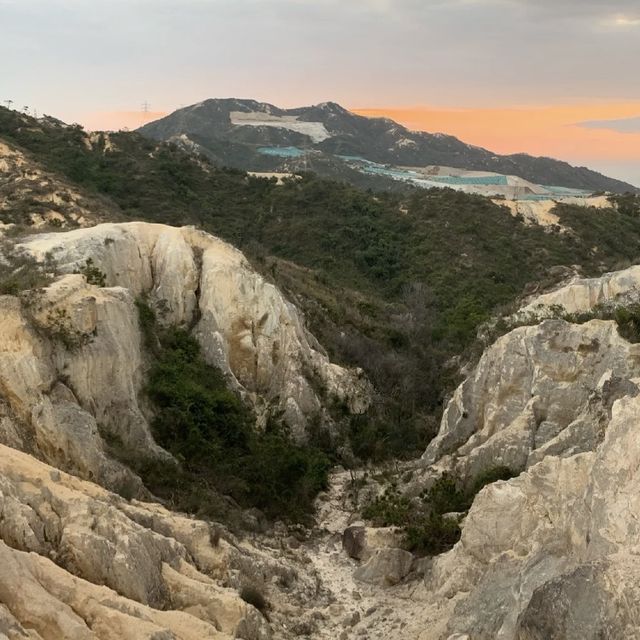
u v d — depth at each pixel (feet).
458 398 87.81
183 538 55.57
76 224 172.76
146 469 68.54
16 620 34.01
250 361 98.73
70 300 70.28
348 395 107.04
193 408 81.00
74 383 66.74
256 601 53.01
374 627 55.16
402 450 103.50
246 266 105.50
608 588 35.65
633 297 92.02
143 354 83.41
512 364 78.59
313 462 88.58
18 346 62.13
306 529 74.90
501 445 72.64
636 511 39.96
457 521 65.46
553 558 45.52
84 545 43.21
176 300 97.40
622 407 45.70
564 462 52.31
